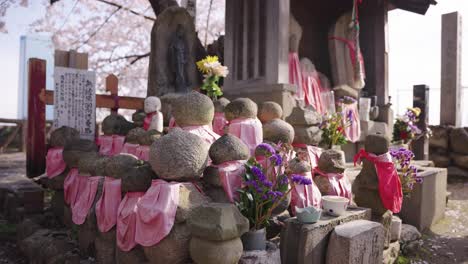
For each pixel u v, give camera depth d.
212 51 8.75
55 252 3.59
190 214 2.38
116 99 5.72
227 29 6.92
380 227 3.14
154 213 2.46
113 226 3.09
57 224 4.50
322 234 2.94
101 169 3.57
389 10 8.95
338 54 8.12
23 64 13.51
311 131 4.16
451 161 9.45
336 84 8.13
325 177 3.80
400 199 3.71
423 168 5.65
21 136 13.72
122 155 3.25
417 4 8.36
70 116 5.14
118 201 3.11
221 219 2.19
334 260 2.88
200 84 7.39
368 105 7.72
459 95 9.83
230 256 2.23
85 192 3.62
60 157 4.49
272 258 2.54
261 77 6.09
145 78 12.00
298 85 7.21
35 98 5.10
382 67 8.41
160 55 6.96
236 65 6.74
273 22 5.83
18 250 4.43
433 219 5.28
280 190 2.77
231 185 2.79
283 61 5.80
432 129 9.73
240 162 2.91
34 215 4.93
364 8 8.74
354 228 3.01
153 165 2.66
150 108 4.55
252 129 3.64
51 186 4.51
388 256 3.83
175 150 2.61
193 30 7.24
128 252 2.80
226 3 6.95
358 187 3.92
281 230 3.06
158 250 2.46
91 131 5.29
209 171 2.91
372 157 3.76
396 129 7.62
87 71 5.26
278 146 3.22
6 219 5.30
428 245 4.50
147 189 2.83
